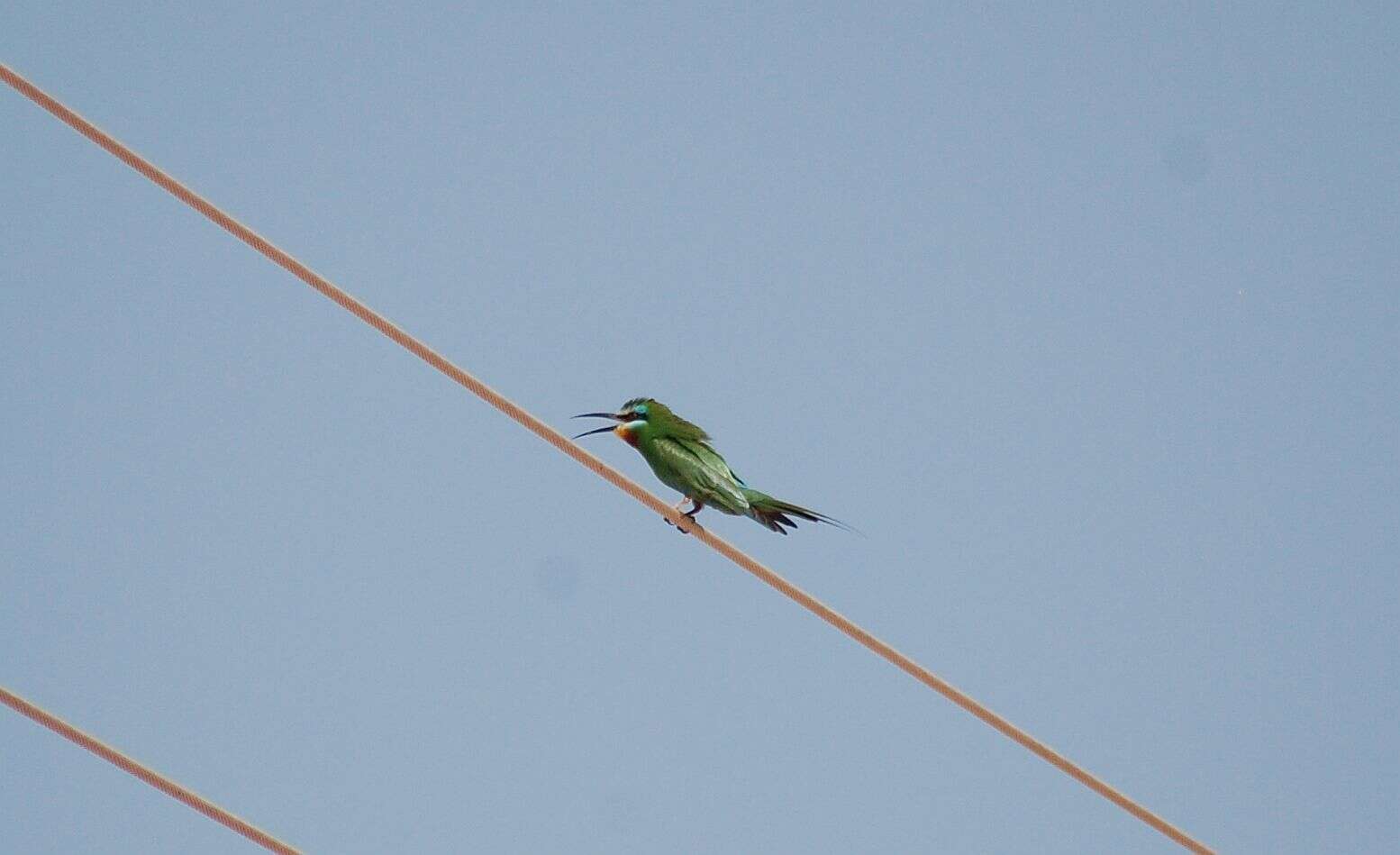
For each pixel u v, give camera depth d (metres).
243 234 14.34
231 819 14.17
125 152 14.00
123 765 13.91
